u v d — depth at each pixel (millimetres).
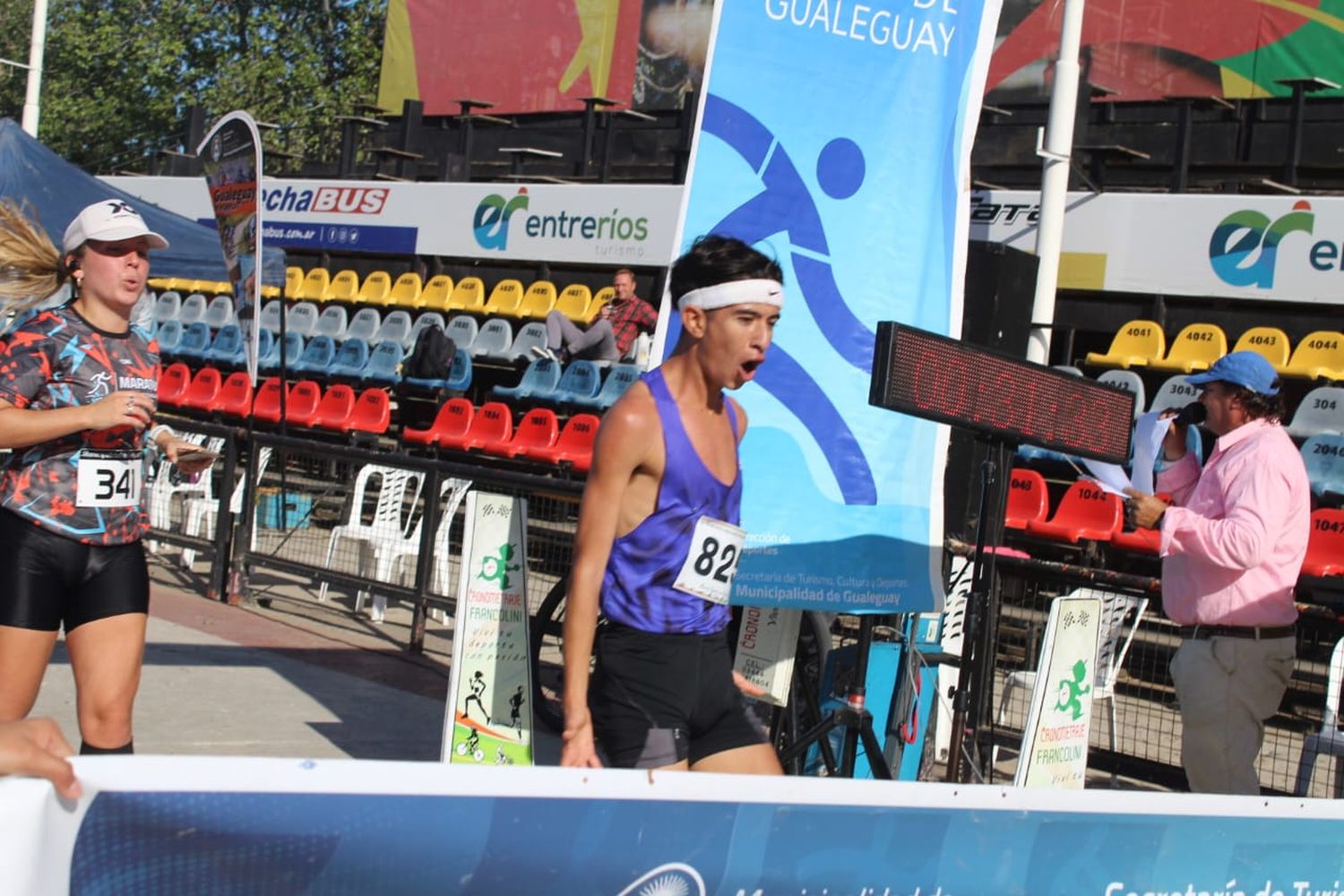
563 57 17156
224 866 2121
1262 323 10859
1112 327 11492
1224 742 4551
